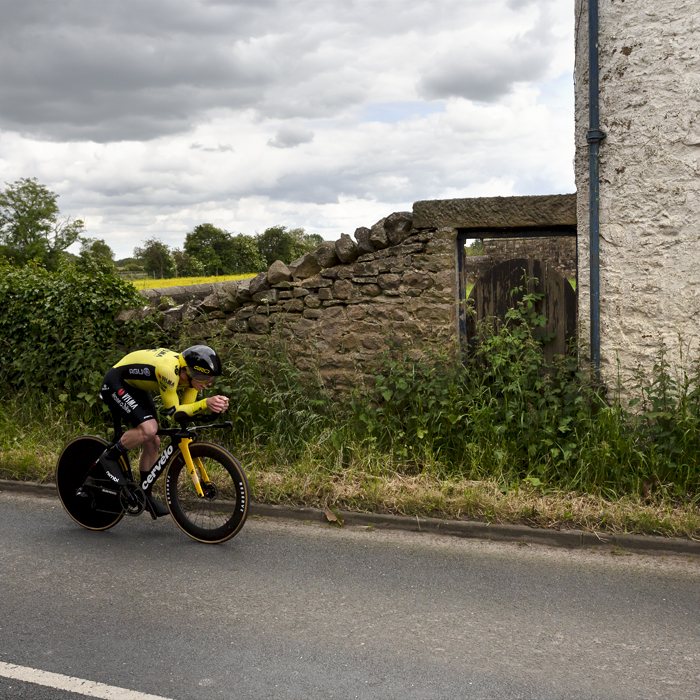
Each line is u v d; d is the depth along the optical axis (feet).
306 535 14.66
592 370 17.49
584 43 17.11
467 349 19.57
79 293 23.56
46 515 16.24
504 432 17.04
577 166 17.54
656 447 15.80
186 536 14.74
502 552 13.56
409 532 14.76
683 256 16.47
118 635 10.36
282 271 20.77
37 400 23.72
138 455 19.51
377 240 19.33
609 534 13.69
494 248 42.80
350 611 11.12
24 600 11.60
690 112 15.93
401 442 18.45
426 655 9.72
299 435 19.13
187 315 22.71
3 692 8.81
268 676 9.21
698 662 9.45
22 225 228.63
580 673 9.21
